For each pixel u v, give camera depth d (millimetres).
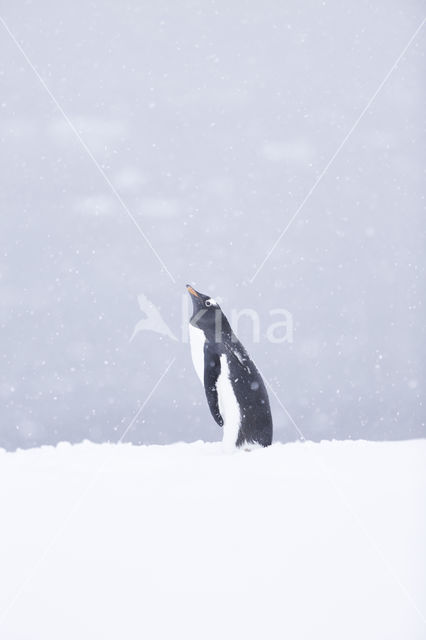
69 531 10953
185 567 10000
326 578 9820
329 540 10594
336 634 8945
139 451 16422
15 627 8977
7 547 10492
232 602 9258
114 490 12617
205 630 8742
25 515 11469
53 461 15125
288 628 8711
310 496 12109
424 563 10062
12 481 13312
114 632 8844
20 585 9672
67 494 12445
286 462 14336
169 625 8891
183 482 13016
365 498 12055
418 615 9172
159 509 11656
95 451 16359
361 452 15297
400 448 15695
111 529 11000
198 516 11391
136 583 9656
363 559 10141
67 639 8750
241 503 11883
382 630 8820
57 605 9227
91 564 10078
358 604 9352
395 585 9703
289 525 11086
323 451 15453
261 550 10414
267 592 9477
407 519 11211
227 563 10016
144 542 10586
